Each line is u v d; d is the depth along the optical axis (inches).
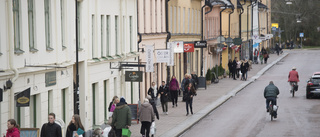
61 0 1123.9
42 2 1003.9
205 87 2373.3
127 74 1440.7
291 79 2043.6
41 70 985.5
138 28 1758.1
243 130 1311.5
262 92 2247.8
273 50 5078.7
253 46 4015.8
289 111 1642.5
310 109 1678.2
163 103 1600.6
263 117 1531.7
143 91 1793.8
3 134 839.7
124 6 1593.3
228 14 3385.8
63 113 1147.3
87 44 1285.7
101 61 1368.1
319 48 5753.0
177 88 1787.6
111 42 1475.1
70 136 866.1
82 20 1250.0
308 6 6072.8
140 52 1777.8
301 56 4591.5
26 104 847.1
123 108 1064.2
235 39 3147.1
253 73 3201.3
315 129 1301.7
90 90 1300.4
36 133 823.1
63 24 1136.2
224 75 2984.7
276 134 1238.9
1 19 832.3
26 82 929.5
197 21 2659.9
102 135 917.8
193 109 1720.0
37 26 979.9
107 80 1450.5
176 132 1277.1
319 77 1958.7
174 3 2217.0
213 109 1732.3
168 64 1844.2
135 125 1381.6
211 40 2955.2
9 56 860.6
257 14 4699.8
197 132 1307.8
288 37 6151.6
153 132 1175.6
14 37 890.1
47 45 1040.2
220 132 1293.1
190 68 2519.7
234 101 1964.8
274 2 6156.5
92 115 1323.8
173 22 2207.2
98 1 1359.5
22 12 910.4
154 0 1939.0
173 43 1887.3
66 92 1155.3
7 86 844.0
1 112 839.1
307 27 6117.1
